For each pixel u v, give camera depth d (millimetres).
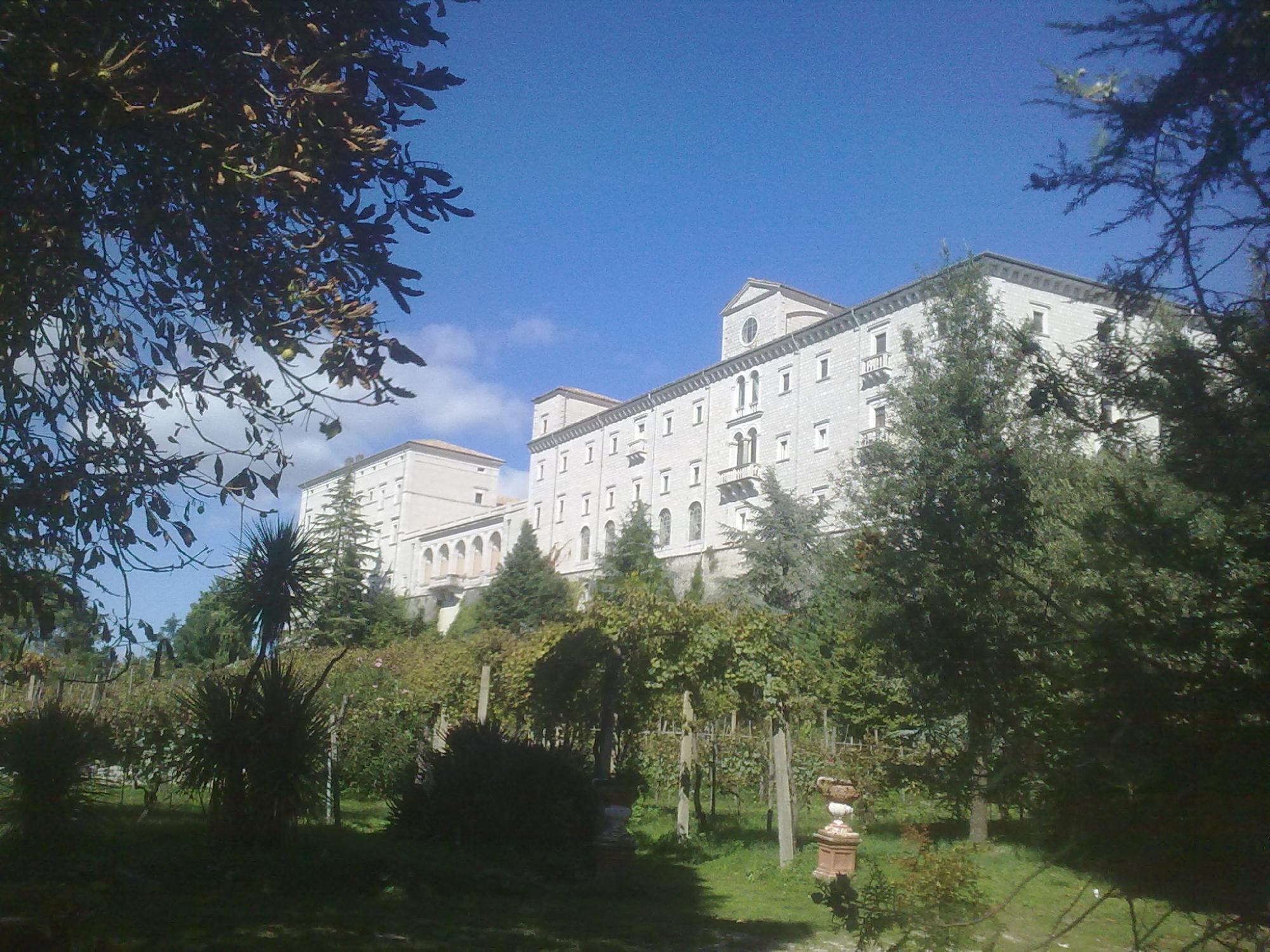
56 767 10172
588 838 12289
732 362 51188
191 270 5645
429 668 17266
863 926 3961
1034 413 3891
